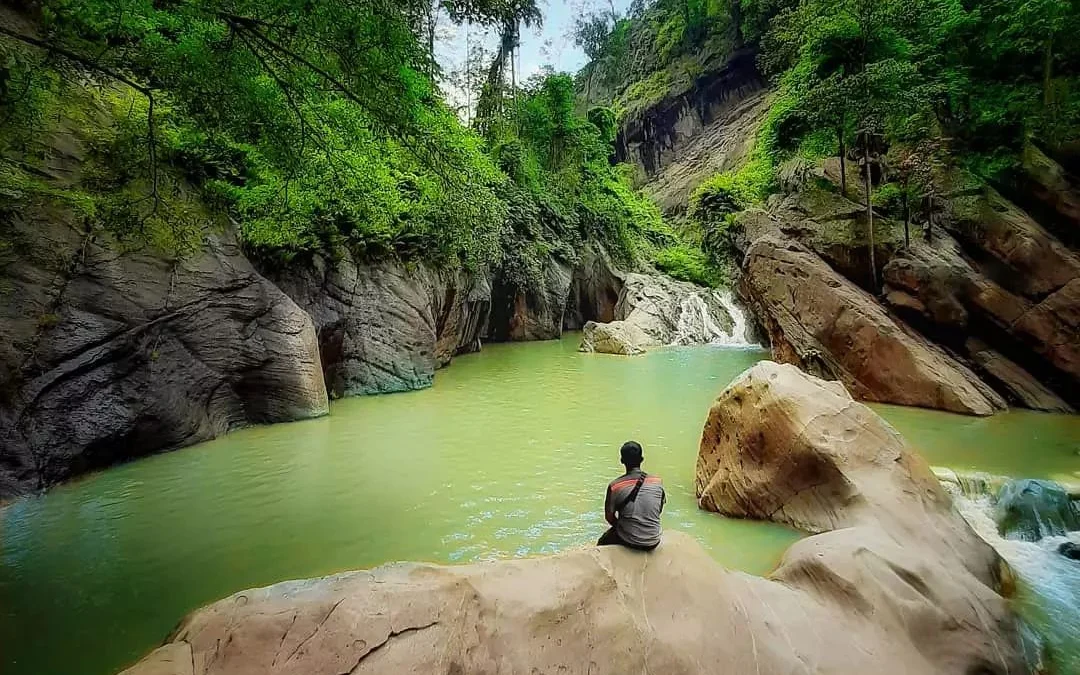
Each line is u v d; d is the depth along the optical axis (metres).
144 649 4.86
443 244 19.38
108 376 9.84
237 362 12.19
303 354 13.21
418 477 9.28
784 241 17.39
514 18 8.61
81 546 6.86
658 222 43.22
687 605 4.61
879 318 14.71
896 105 15.60
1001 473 8.98
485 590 4.36
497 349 27.42
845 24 17.69
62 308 9.43
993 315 14.33
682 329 29.67
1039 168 15.22
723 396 8.70
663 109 55.69
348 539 7.05
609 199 38.25
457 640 3.91
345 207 15.45
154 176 8.69
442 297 20.34
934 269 14.73
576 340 31.34
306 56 7.19
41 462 8.68
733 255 24.97
